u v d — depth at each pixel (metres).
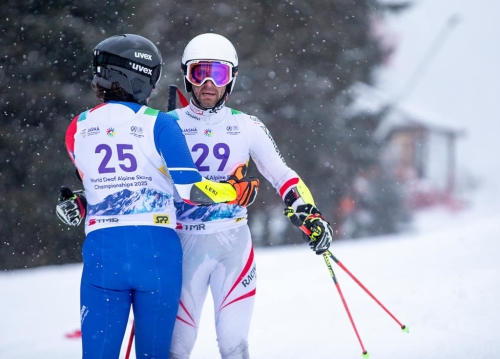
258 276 26.94
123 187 10.01
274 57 64.44
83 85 49.09
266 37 65.38
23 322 19.27
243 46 63.06
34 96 48.41
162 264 10.12
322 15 68.94
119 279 9.87
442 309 17.42
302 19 66.81
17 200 48.25
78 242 49.72
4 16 48.44
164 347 10.33
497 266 24.88
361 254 32.91
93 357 9.80
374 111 76.38
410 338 14.79
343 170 68.06
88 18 50.53
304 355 14.20
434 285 21.19
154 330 10.21
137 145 10.12
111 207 9.98
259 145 12.38
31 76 48.59
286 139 64.12
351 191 70.94
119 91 10.50
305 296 21.53
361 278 24.81
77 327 18.47
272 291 22.98
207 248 11.66
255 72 62.59
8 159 48.16
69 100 48.62
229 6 63.81
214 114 12.14
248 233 12.13
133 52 10.52
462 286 20.33
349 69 72.06
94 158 10.09
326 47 69.00
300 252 35.81
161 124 10.23
